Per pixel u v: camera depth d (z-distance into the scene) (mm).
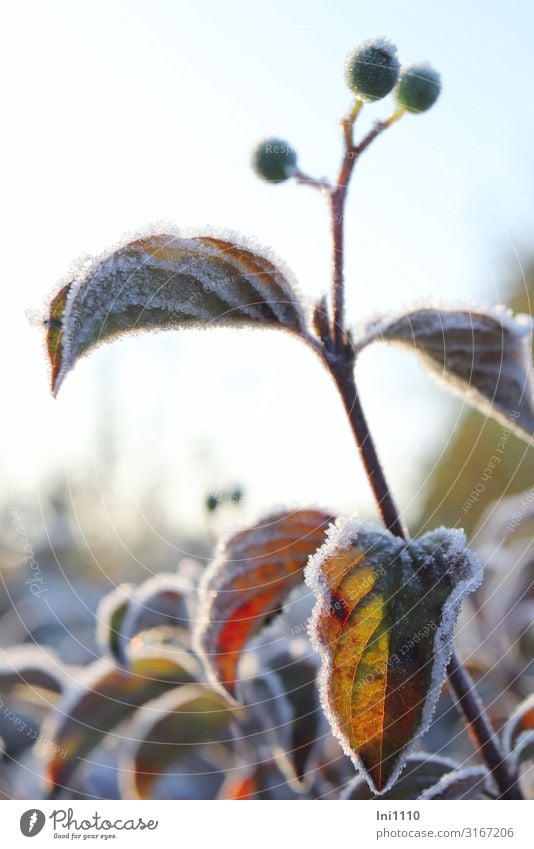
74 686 282
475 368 227
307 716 256
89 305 189
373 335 216
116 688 273
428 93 200
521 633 329
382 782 186
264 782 273
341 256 204
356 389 205
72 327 188
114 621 269
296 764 253
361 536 195
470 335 223
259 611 222
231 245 198
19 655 298
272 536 219
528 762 249
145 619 279
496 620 337
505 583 340
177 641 290
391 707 187
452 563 192
